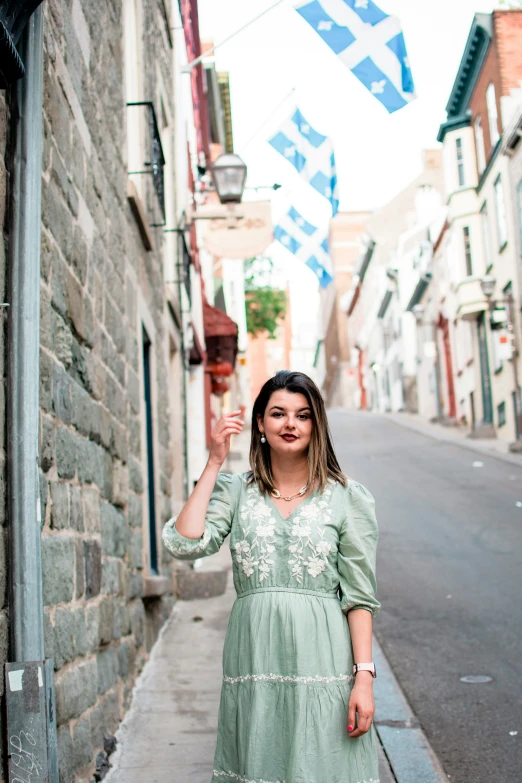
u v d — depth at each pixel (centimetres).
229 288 3269
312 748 256
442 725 512
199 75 1736
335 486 279
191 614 838
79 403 433
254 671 263
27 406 308
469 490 1744
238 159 1034
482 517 1395
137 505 643
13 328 311
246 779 257
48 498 357
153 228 836
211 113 2361
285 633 263
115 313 570
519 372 2478
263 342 9444
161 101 1008
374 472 2180
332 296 8475
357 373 7212
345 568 272
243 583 275
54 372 378
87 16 507
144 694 563
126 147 661
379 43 575
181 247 1159
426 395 4116
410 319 4497
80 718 396
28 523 304
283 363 9781
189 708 532
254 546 272
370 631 271
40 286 355
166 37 1093
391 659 661
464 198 2891
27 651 300
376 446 2944
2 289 308
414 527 1332
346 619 274
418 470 2169
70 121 440
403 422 3916
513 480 1861
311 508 274
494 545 1147
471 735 493
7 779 292
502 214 2608
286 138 884
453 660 648
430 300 3862
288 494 281
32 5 285
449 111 3036
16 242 316
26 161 321
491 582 924
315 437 279
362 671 264
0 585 293
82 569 418
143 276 752
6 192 317
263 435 286
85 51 496
